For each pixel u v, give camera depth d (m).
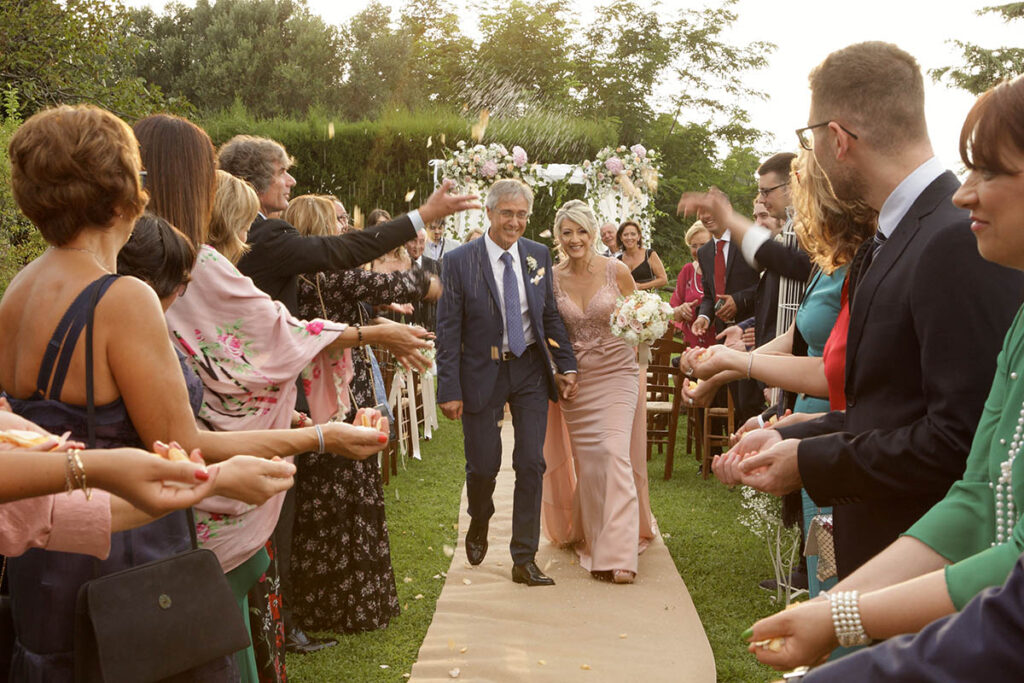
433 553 5.48
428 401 8.89
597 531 5.11
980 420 1.60
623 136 26.42
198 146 2.48
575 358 5.25
